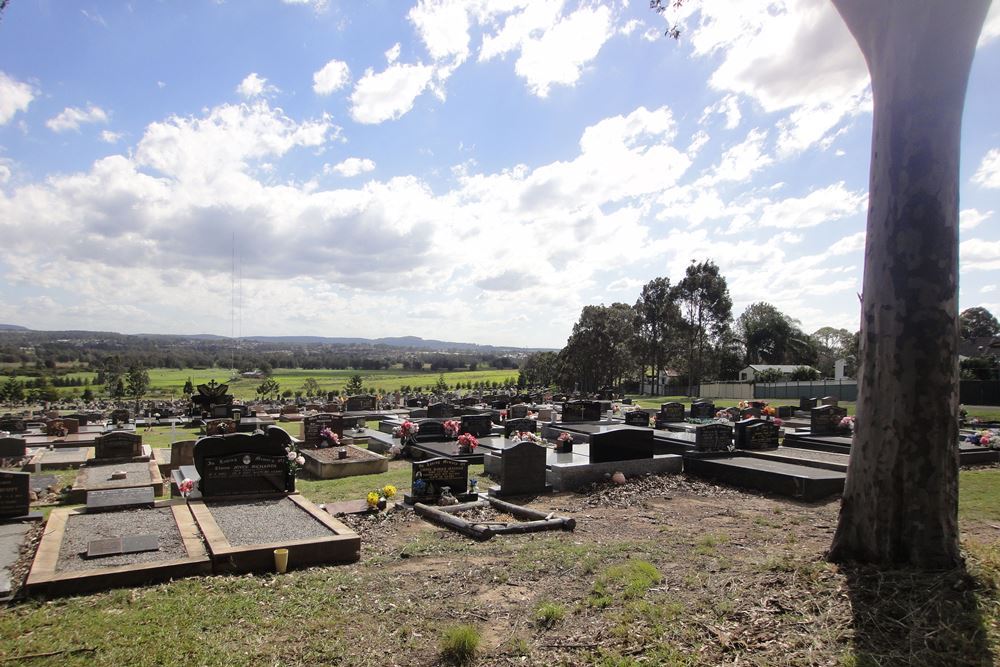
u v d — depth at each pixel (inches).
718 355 2893.7
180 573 270.8
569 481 517.0
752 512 430.3
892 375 247.6
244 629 215.8
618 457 556.1
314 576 275.9
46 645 199.2
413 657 196.2
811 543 328.8
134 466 637.3
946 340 243.6
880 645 186.2
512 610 232.5
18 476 358.0
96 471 602.5
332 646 203.3
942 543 237.8
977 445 655.8
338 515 406.6
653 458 569.6
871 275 259.4
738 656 185.2
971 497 442.9
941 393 241.6
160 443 913.5
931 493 239.9
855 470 259.1
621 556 300.2
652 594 239.0
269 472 425.7
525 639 206.1
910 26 247.8
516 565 287.3
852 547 256.7
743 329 3612.2
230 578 270.7
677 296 2625.5
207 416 1215.6
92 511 367.9
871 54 267.4
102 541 293.3
